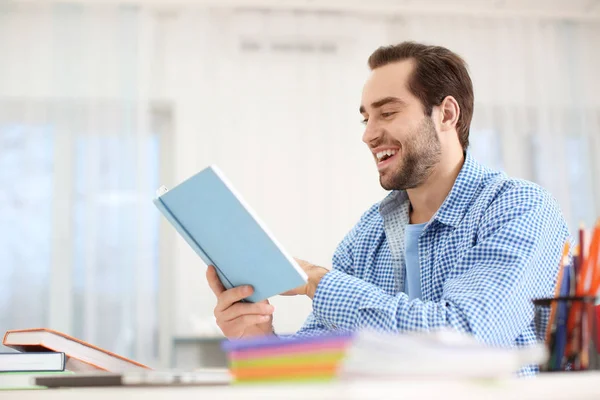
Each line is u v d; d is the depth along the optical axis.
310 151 4.09
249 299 1.20
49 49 4.03
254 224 1.00
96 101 4.00
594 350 0.87
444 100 1.60
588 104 4.36
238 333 1.23
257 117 4.09
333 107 4.15
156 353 3.81
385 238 1.69
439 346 0.63
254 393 0.58
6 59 4.00
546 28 4.40
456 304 1.18
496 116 4.28
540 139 4.27
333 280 1.24
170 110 4.07
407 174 1.58
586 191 4.27
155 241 3.92
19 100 3.97
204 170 0.98
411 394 0.59
